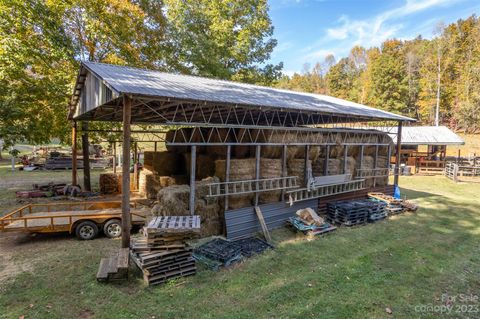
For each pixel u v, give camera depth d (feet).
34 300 15.71
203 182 26.89
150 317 14.56
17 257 21.21
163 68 58.29
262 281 18.60
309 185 32.42
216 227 26.86
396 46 170.40
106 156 88.33
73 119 41.39
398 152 46.32
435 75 131.64
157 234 18.54
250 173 29.04
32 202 36.73
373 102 141.69
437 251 24.52
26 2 37.17
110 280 17.81
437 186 59.82
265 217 29.27
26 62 37.63
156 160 38.96
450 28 135.33
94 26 42.09
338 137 37.50
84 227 25.09
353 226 31.76
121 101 25.99
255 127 28.17
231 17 69.56
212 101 22.75
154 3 53.98
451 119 132.05
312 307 15.67
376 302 16.40
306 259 22.26
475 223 33.24
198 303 15.89
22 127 37.55
